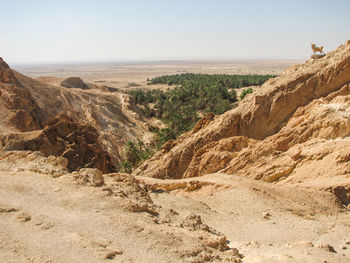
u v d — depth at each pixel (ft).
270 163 99.66
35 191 44.65
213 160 112.57
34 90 246.68
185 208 67.72
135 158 184.24
